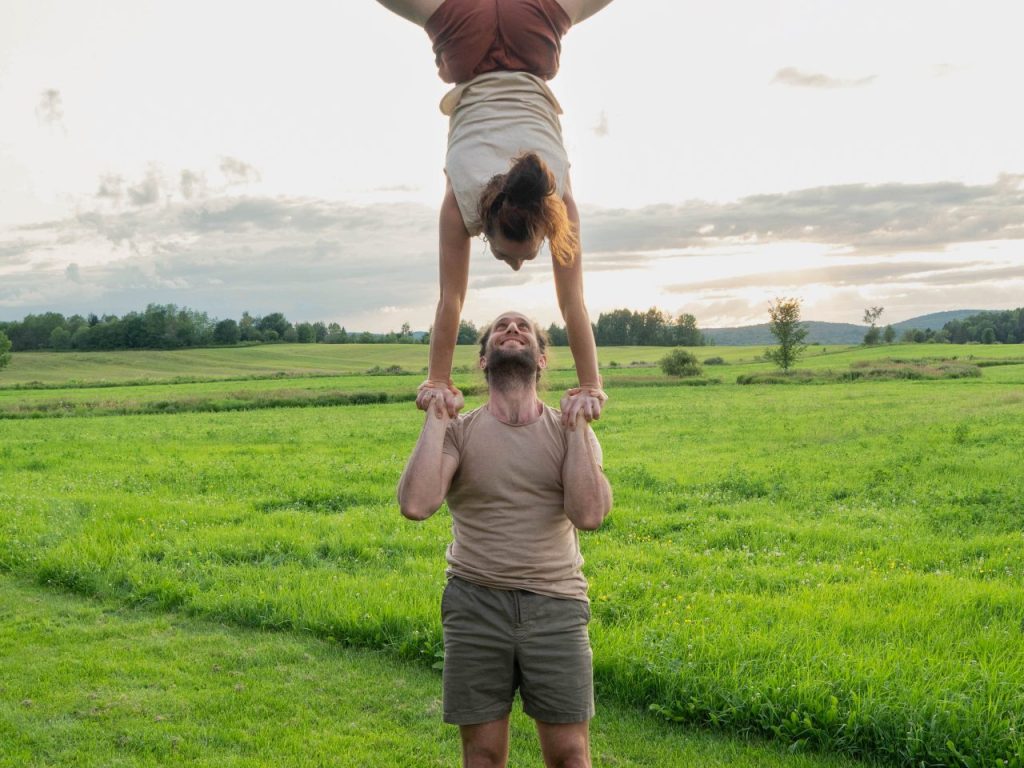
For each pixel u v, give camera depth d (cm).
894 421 2753
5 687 621
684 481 1579
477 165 293
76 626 757
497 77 296
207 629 752
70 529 1098
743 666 575
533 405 340
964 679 537
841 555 995
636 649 612
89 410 4159
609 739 531
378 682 630
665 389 5488
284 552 1004
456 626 332
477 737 333
